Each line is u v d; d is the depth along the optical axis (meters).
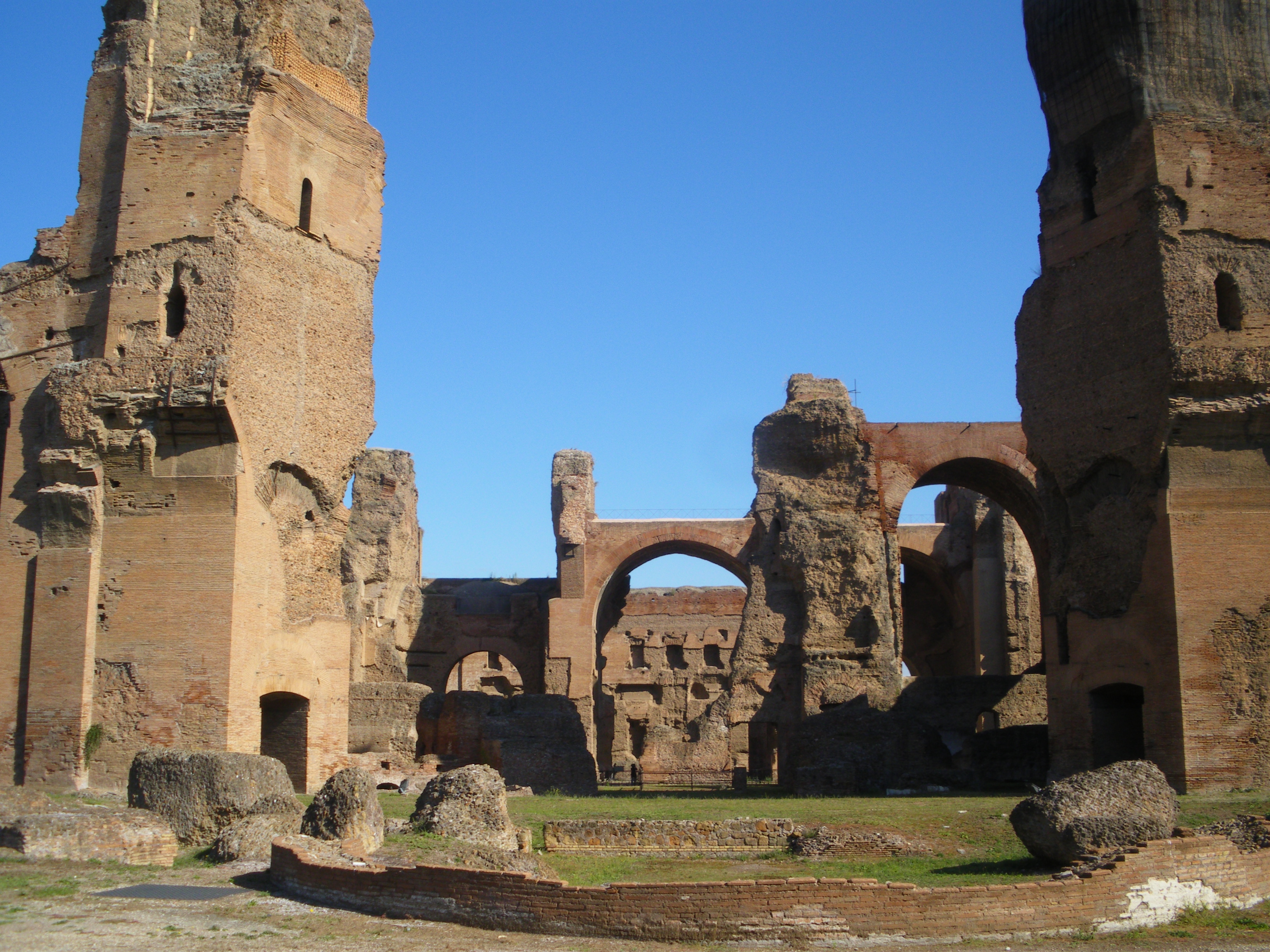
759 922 15.20
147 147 31.98
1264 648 28.83
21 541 31.31
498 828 22.12
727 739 46.78
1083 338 32.75
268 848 20.64
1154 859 16.66
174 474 30.64
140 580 30.41
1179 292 30.05
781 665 46.94
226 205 31.31
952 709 43.31
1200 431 29.77
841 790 38.38
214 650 29.83
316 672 33.22
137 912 16.50
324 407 33.72
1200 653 28.91
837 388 51.50
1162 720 29.31
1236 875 17.38
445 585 65.31
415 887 16.66
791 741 45.75
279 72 32.88
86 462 30.72
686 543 58.06
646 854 22.53
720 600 73.88
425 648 62.56
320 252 34.03
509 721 39.97
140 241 31.50
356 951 14.59
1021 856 20.91
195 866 20.23
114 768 29.70
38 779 29.75
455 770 22.95
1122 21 31.42
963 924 15.38
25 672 30.55
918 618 65.19
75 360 31.94
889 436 48.00
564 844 22.80
